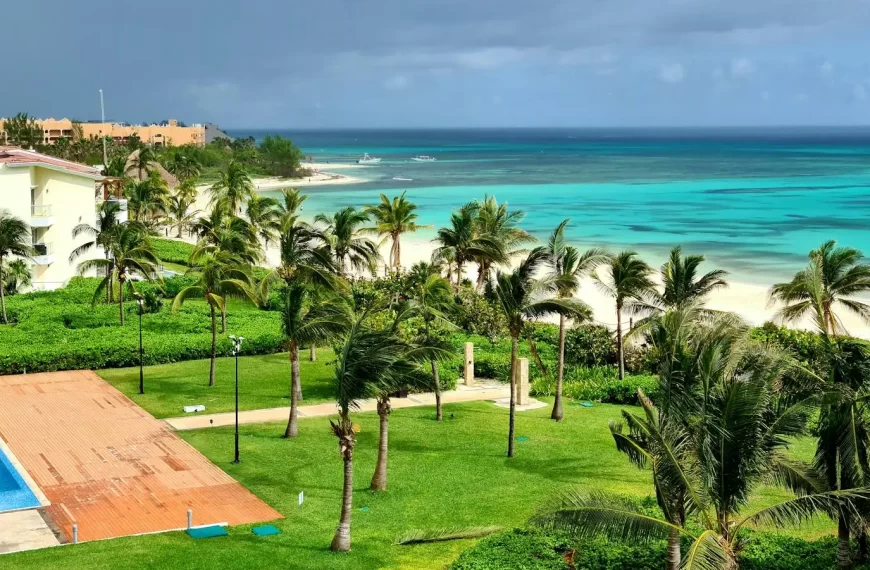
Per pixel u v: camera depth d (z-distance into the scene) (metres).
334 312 39.88
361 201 165.75
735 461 22.12
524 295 38.03
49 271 75.62
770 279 88.69
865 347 28.69
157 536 29.88
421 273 57.50
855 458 23.67
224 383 51.00
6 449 39.34
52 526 31.00
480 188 195.62
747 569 25.20
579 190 188.25
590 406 48.25
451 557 28.02
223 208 94.62
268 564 27.41
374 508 32.62
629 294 51.53
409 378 32.31
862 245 107.56
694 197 170.12
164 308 65.19
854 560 25.95
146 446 40.03
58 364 52.97
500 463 37.88
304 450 39.44
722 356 23.92
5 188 70.81
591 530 22.03
